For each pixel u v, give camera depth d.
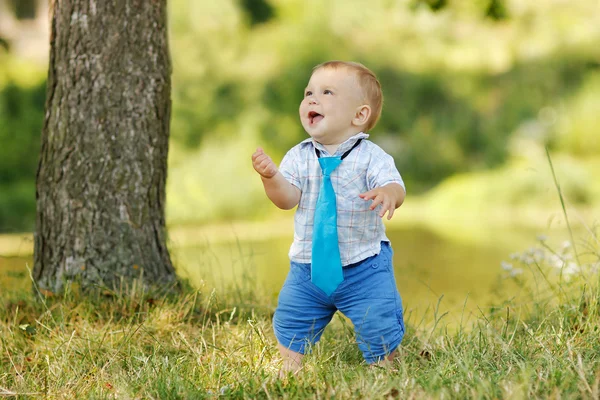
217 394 3.73
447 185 20.27
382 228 4.30
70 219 5.53
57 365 4.39
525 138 21.97
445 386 3.60
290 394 3.63
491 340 4.46
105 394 3.87
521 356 4.09
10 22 23.19
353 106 4.27
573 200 18.66
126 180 5.55
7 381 4.28
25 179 18.25
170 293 5.63
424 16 23.66
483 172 21.11
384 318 4.17
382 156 4.23
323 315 4.33
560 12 24.38
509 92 23.09
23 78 20.12
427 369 4.01
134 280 5.39
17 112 19.16
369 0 24.12
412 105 22.77
